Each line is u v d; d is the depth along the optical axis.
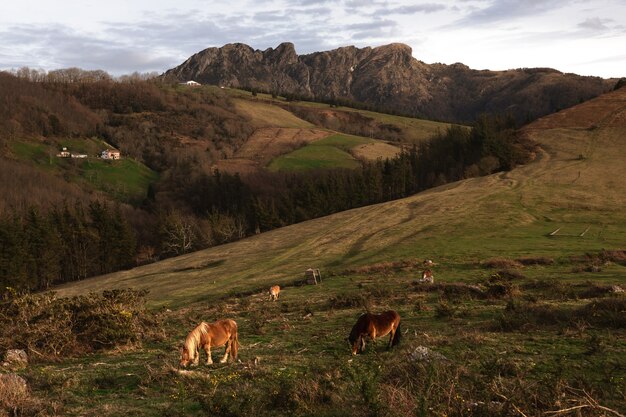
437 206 75.38
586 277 32.66
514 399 8.61
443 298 26.92
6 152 168.50
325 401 9.92
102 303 19.25
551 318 17.52
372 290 32.38
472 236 57.69
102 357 16.88
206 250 80.62
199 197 136.88
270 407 9.83
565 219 62.91
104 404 10.80
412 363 11.55
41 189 134.50
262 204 107.81
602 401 9.13
